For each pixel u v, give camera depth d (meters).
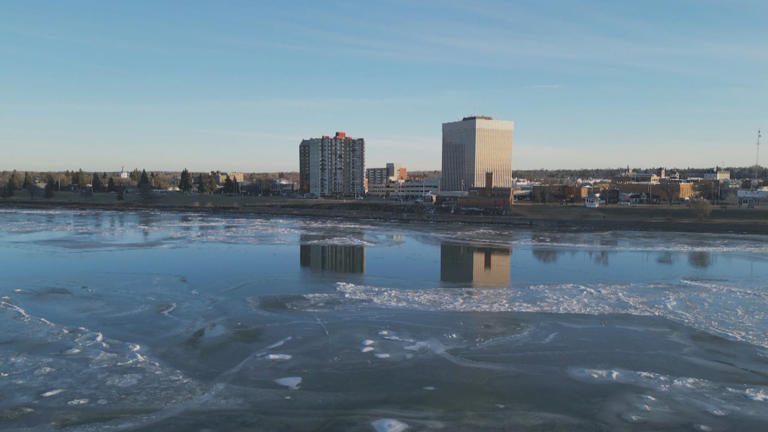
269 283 69.69
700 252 103.25
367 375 38.69
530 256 96.81
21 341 44.84
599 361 41.69
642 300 60.72
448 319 52.53
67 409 33.16
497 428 31.39
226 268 81.00
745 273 79.81
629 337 47.31
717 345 45.34
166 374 38.47
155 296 61.53
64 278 71.94
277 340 45.91
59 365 39.81
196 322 51.06
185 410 33.22
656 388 36.88
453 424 31.81
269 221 176.00
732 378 38.56
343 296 62.09
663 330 49.34
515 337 47.12
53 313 54.00
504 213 188.62
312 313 54.47
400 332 48.34
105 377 37.81
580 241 120.94
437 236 130.12
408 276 75.81
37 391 35.53
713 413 33.31
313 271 79.00
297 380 37.75
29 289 64.50
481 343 45.59
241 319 52.22
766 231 137.62
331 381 37.62
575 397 35.47
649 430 31.30
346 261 89.12
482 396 35.50
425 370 39.69
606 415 33.06
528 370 39.84
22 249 99.56
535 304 58.62
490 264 87.38
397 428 31.23
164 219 178.50
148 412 32.91
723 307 57.50
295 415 32.69
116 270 78.56
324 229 146.50
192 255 94.12
